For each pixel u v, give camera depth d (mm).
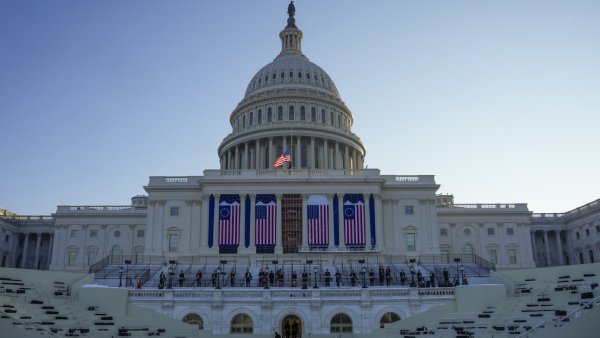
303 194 85000
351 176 86625
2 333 40625
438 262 84688
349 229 83562
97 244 108375
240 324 57312
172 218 87438
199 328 56719
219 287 59625
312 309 57500
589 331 36719
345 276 68938
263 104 118375
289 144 110875
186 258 84750
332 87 126812
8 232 115062
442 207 111125
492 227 108375
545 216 118562
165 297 57594
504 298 57188
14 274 59594
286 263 79812
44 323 48500
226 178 85562
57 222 109500
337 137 113688
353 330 57062
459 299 56906
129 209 112750
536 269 63781
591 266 60094
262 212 84125
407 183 88500
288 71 123438
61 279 62406
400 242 86312
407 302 57844
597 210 106500
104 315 54594
